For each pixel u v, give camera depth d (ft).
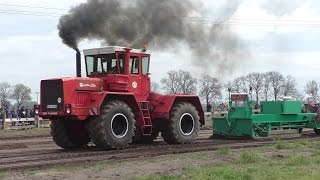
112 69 57.52
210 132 88.94
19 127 105.09
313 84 249.14
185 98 63.57
